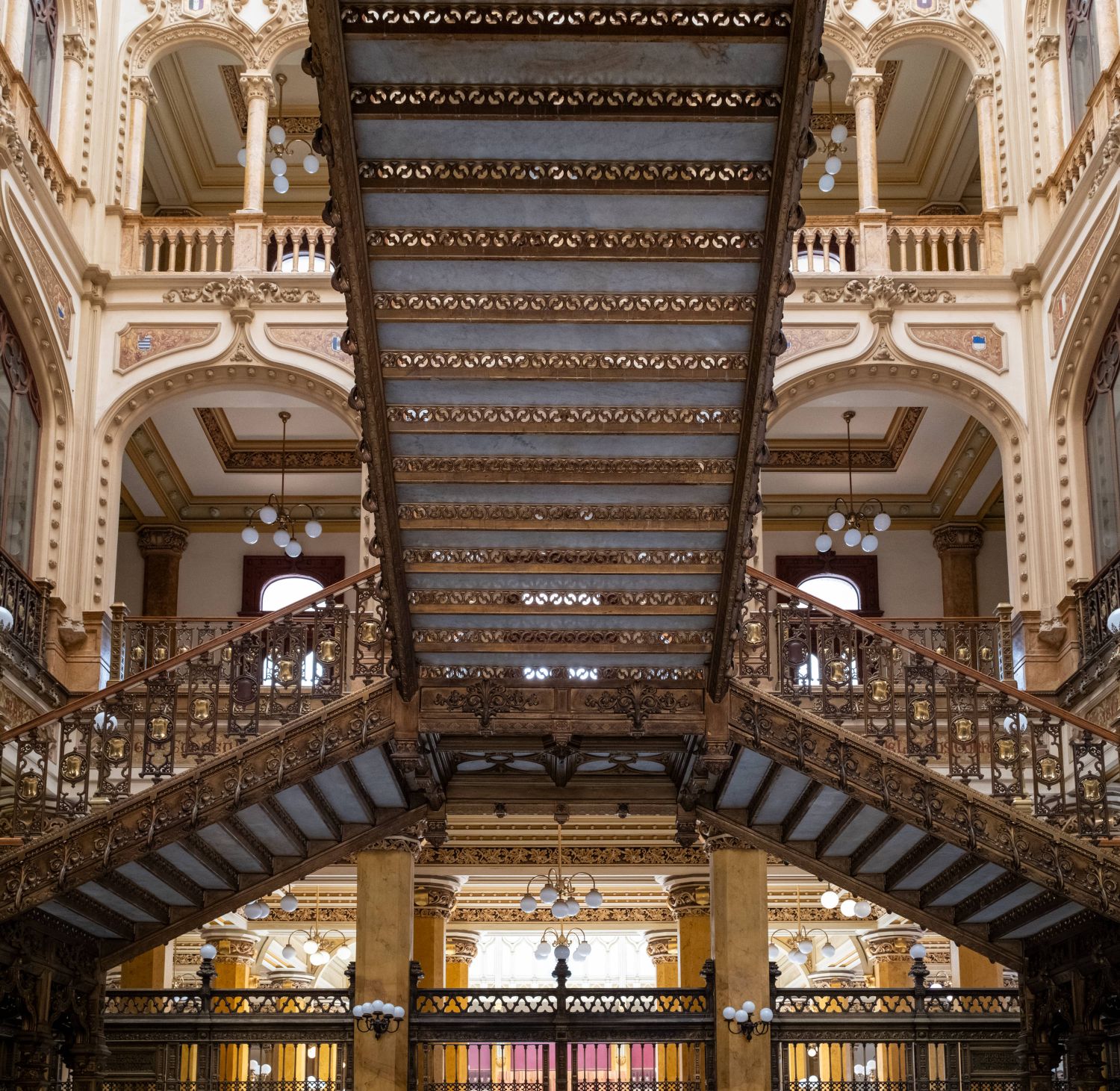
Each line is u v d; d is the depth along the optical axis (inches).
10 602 560.7
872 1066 836.0
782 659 431.8
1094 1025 459.2
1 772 516.7
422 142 314.7
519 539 391.5
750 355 346.9
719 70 302.4
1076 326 602.2
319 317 664.4
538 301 344.2
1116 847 407.8
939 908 495.5
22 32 593.0
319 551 881.5
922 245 712.4
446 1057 672.4
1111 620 495.8
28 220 575.8
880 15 700.0
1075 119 647.1
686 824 480.1
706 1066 597.9
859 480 869.8
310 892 837.8
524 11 290.8
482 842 750.5
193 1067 657.6
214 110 818.2
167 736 420.8
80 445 638.5
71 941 475.2
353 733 409.4
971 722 425.1
